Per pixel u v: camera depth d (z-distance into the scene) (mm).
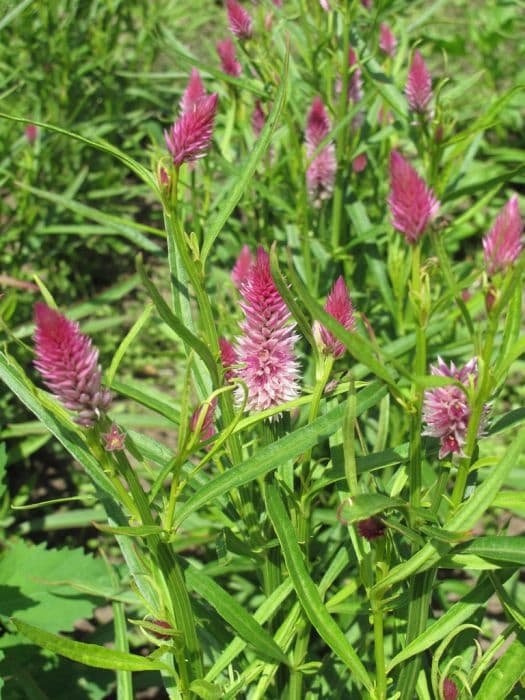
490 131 1575
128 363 1228
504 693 510
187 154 486
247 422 496
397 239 838
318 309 417
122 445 465
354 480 452
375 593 489
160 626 508
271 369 507
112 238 1356
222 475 489
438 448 531
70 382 445
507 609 502
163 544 494
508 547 475
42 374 446
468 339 824
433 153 771
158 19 1447
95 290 1354
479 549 481
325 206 907
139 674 742
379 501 444
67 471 1080
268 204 946
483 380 450
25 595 692
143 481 953
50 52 1291
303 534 551
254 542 566
